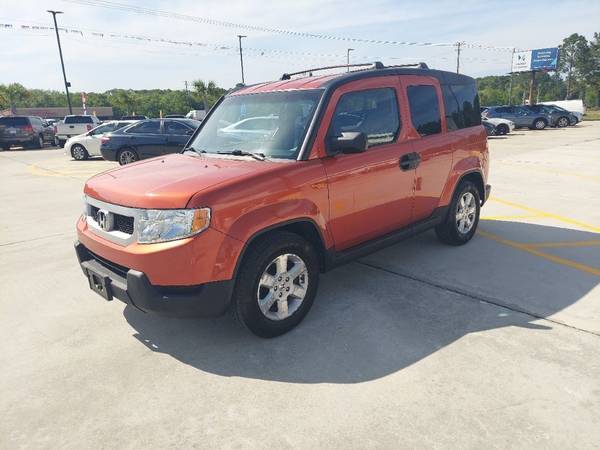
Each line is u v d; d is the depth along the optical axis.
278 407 2.72
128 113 77.00
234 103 4.45
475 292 4.18
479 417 2.55
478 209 5.69
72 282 4.78
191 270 2.99
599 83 92.38
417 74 4.72
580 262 4.88
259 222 3.19
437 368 3.03
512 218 6.86
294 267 3.57
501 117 29.98
